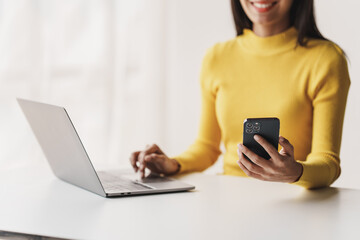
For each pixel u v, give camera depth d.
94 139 2.79
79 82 2.76
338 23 2.37
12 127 2.67
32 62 2.69
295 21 1.59
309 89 1.51
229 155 1.64
